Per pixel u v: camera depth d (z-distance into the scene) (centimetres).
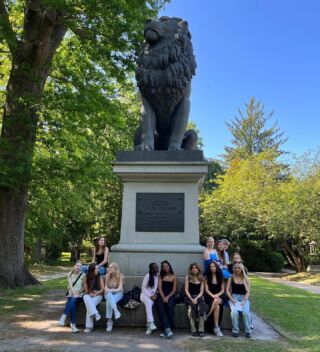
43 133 1277
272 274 2650
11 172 1095
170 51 793
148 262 744
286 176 3111
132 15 1160
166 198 766
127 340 600
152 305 659
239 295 666
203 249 741
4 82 1666
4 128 1265
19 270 1310
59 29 1350
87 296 669
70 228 3041
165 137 860
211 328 659
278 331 672
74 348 551
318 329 691
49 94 1170
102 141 1625
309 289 1606
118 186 2880
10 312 841
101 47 1277
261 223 2784
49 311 858
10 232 1296
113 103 1395
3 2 1255
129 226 764
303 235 2227
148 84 801
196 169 746
